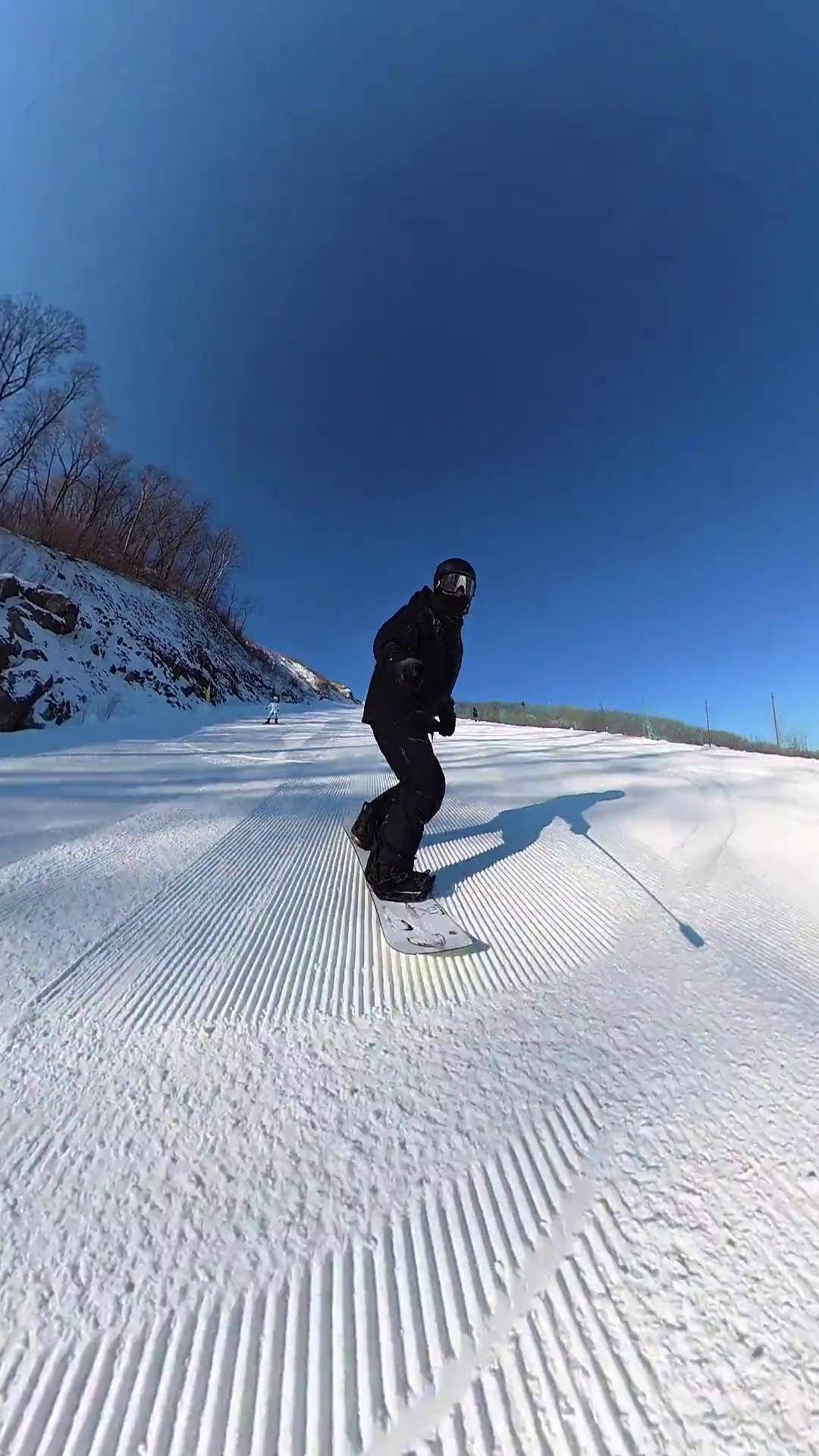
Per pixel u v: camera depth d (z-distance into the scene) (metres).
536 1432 0.77
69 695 13.55
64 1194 1.13
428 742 2.49
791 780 4.94
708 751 7.46
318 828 3.95
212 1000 1.80
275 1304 0.95
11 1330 0.91
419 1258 1.01
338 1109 1.35
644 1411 0.79
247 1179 1.17
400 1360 0.87
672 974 1.93
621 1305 0.93
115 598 23.48
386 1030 1.65
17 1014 1.72
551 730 12.23
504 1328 0.91
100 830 3.87
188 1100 1.38
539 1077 1.45
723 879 2.79
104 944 2.17
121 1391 0.84
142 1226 1.07
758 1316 0.90
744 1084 1.39
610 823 3.76
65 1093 1.40
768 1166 1.17
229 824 4.07
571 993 1.83
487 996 1.83
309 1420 0.80
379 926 2.36
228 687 29.66
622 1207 1.09
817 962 1.98
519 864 3.04
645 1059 1.50
